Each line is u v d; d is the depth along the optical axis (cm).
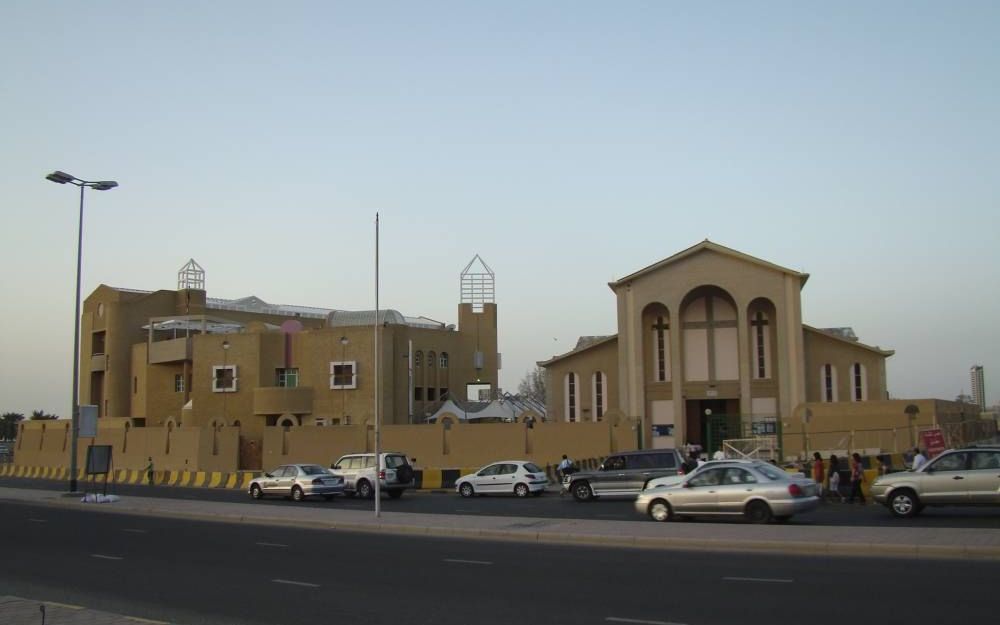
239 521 2780
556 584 1474
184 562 1833
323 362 6525
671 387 5481
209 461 5656
